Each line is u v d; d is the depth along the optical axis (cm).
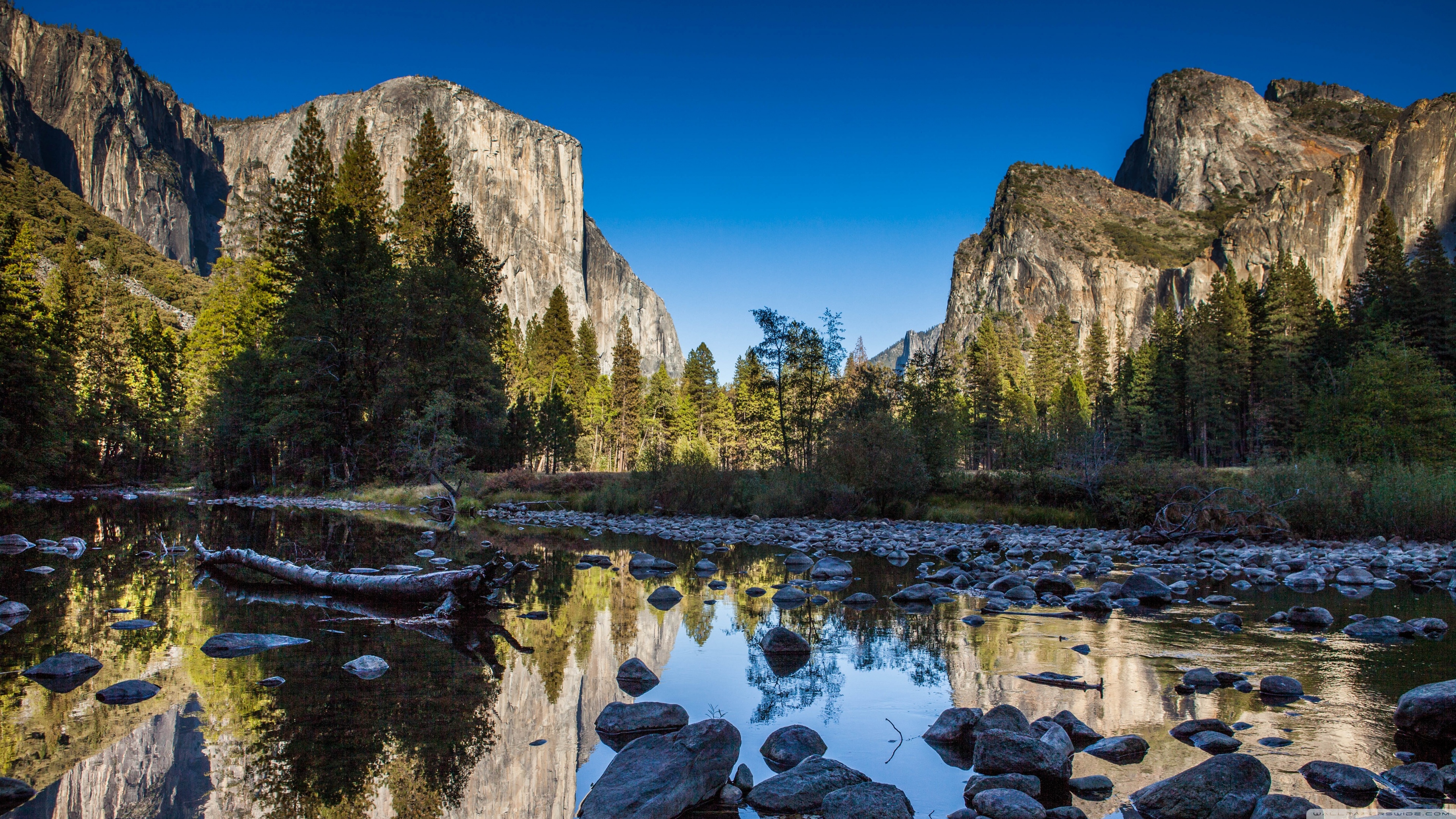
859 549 1606
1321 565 1254
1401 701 470
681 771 374
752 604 942
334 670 604
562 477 3519
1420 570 1172
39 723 463
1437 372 2783
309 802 355
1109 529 2103
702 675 618
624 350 7969
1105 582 1120
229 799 356
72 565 1180
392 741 447
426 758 419
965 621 837
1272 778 386
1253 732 463
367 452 3450
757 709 530
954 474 2814
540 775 399
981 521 2331
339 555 1314
